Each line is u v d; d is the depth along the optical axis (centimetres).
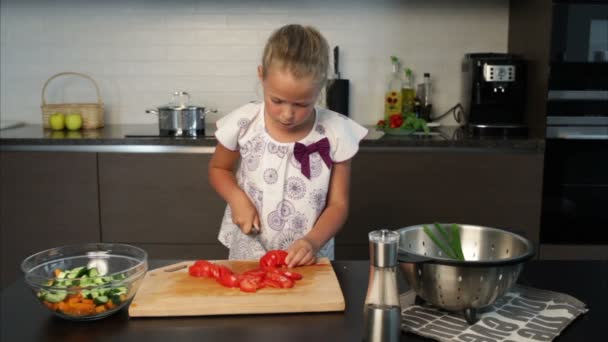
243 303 103
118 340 93
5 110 309
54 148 257
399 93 296
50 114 287
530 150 253
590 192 254
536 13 257
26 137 257
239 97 308
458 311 102
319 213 162
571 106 248
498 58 266
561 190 254
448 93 306
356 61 304
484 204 256
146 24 302
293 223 161
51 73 306
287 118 136
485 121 272
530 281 121
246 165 164
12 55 304
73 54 304
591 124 248
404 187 255
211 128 287
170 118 264
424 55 304
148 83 306
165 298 106
